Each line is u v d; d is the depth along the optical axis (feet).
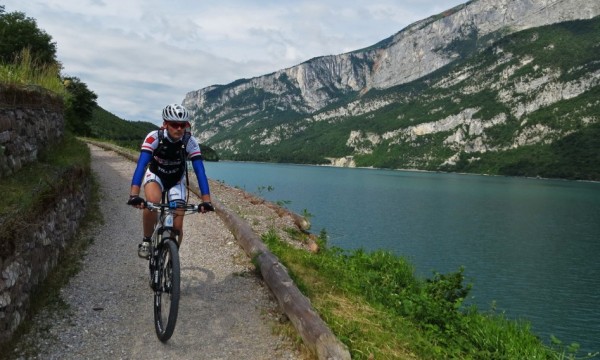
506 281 104.53
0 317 12.76
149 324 16.03
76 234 25.44
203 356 14.10
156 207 14.83
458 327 21.27
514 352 20.07
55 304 16.55
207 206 15.24
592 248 152.97
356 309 18.81
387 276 28.68
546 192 435.94
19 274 14.44
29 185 19.03
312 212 191.01
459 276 27.96
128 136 279.08
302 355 14.43
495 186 511.40
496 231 182.29
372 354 14.39
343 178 534.78
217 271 21.81
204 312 17.16
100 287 18.88
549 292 96.89
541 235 178.70
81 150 36.65
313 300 18.48
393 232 155.33
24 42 92.27
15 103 22.54
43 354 13.38
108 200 36.68
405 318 20.31
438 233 163.94
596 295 95.55
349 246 119.24
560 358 21.06
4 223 13.84
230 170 506.89
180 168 16.10
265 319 16.88
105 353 13.88
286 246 27.25
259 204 43.42
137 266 21.90
